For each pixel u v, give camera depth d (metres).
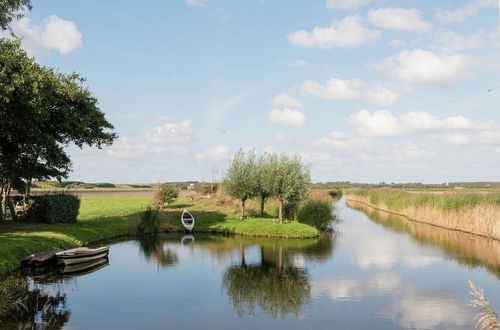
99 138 33.44
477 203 37.59
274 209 43.06
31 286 18.23
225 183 40.69
